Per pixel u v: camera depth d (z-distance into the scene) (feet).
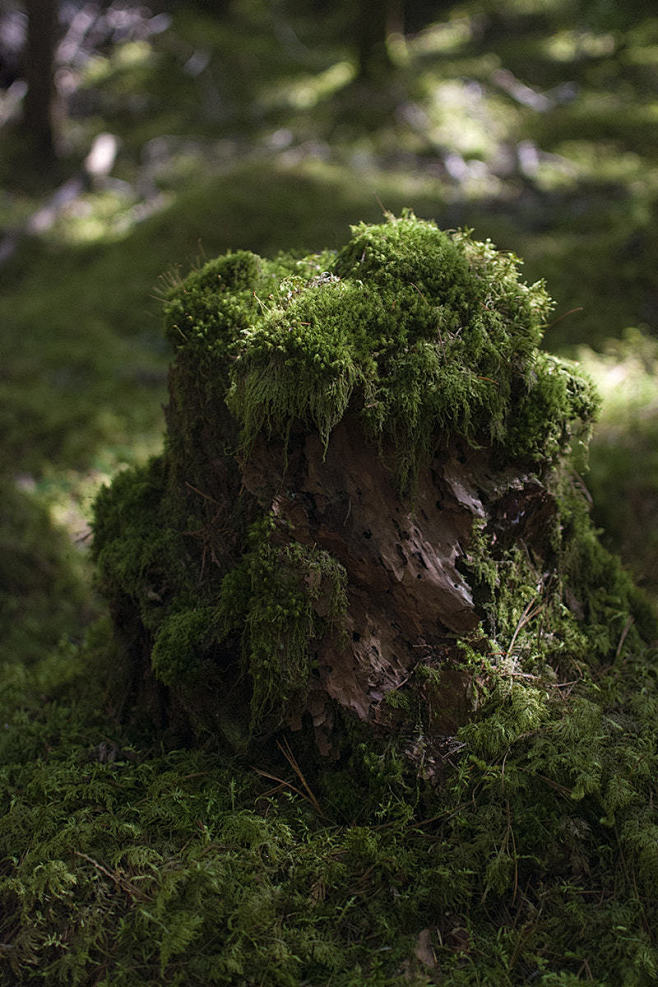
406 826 6.25
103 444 16.14
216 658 6.83
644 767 6.35
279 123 36.81
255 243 23.77
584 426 7.75
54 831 6.55
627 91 36.96
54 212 29.12
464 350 6.70
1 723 8.32
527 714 6.47
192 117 38.58
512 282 7.24
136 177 33.17
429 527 6.71
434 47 44.65
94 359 19.13
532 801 6.27
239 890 5.90
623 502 13.37
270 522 6.48
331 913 5.89
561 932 5.83
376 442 6.66
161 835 6.43
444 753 6.48
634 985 5.46
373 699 6.51
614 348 18.33
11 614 12.29
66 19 43.80
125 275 23.09
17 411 16.94
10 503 14.05
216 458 7.21
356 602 6.59
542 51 41.73
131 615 7.73
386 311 6.67
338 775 6.59
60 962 5.74
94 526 8.36
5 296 24.26
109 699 7.98
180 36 45.47
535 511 7.14
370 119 34.58
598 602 7.95
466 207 26.08
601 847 6.16
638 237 21.48
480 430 6.88
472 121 34.17
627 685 7.27
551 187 27.81
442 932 5.87
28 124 34.30
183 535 7.45
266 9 52.60
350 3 50.19
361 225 7.37
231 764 6.91
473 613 6.62
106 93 40.34
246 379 6.41
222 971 5.54
